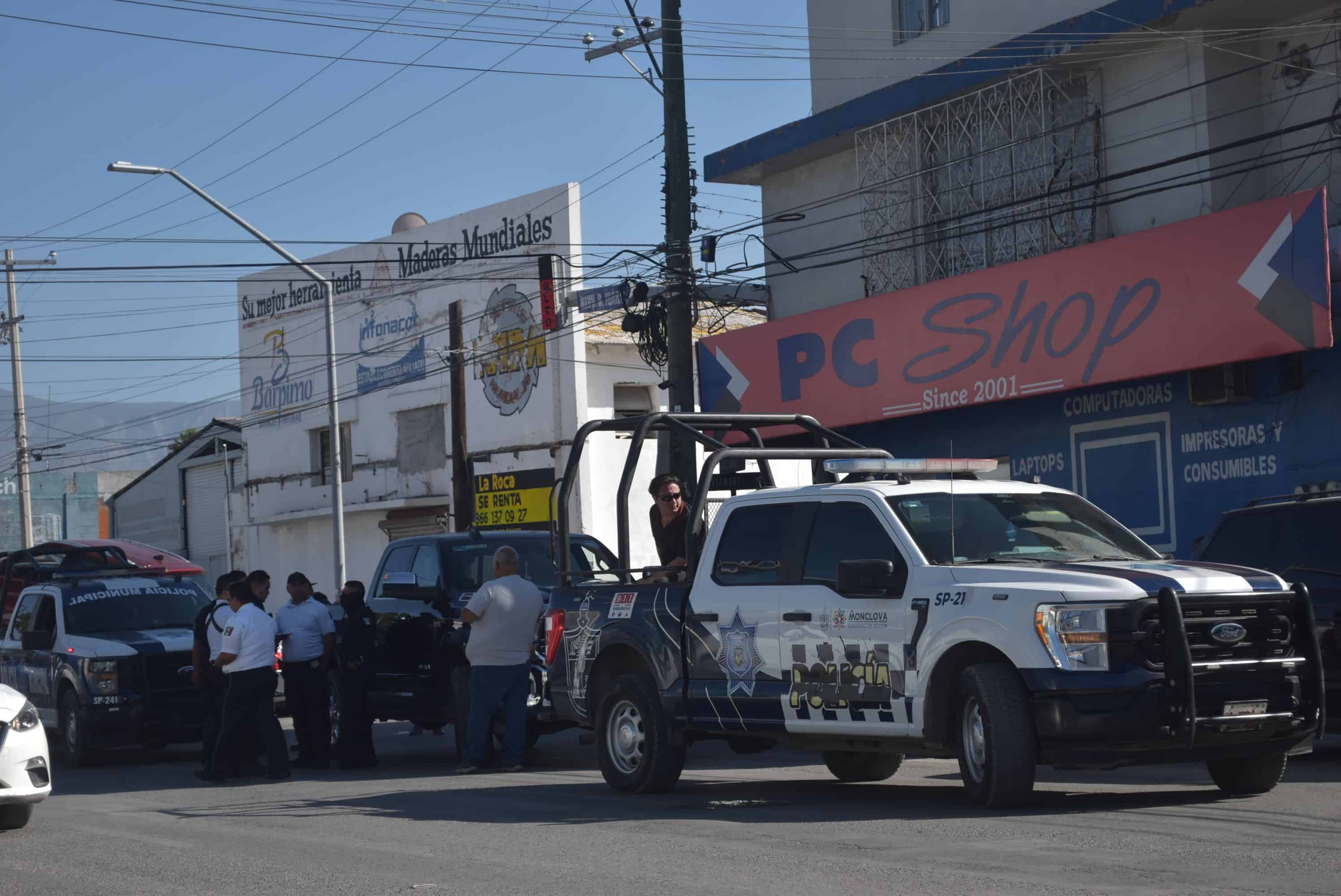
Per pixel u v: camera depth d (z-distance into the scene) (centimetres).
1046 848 827
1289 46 1919
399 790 1363
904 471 1129
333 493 3048
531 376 3656
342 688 1688
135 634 1941
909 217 2331
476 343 3825
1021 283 2042
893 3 2423
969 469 1162
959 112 2245
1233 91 1942
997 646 941
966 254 2241
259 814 1202
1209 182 1919
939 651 970
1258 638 959
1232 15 1891
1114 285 1905
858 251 2473
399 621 1720
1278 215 1695
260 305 4716
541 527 3594
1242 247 1738
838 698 1036
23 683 2053
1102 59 2061
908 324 2225
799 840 906
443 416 3969
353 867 886
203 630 1645
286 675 1703
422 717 1672
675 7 2122
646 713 1188
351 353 4288
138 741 1873
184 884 858
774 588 1093
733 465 1995
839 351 2353
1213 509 1895
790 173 2630
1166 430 1953
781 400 2467
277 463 4653
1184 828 887
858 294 2480
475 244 3834
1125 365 1888
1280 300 1692
